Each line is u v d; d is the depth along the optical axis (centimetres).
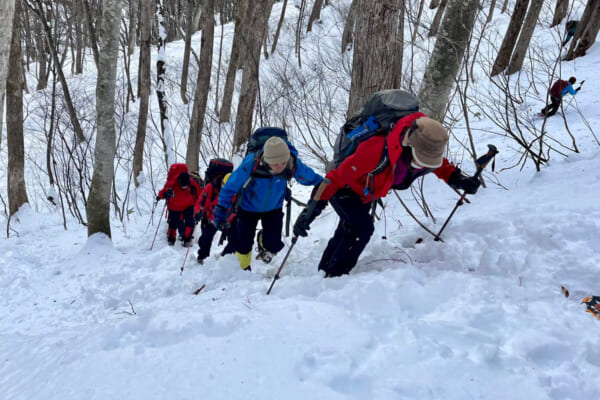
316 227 504
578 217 310
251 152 360
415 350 194
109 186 530
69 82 1727
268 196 367
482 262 305
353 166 279
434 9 2338
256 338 207
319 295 267
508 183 468
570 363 187
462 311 232
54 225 706
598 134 695
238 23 1206
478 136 832
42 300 396
